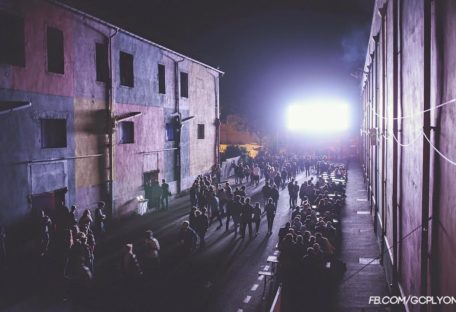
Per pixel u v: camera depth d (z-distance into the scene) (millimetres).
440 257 6199
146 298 11852
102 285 12789
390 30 12484
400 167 10477
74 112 18375
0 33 15055
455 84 5293
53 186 17125
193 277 13555
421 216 7254
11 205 15008
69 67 18016
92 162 19625
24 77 15594
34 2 16047
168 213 23469
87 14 18688
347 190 31984
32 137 16000
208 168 33906
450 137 5578
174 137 28172
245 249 16594
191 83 30547
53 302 11445
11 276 13250
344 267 12977
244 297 11953
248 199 17922
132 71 22859
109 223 20688
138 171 23406
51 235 14344
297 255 11102
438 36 6289
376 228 17734
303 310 10609
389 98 12984
